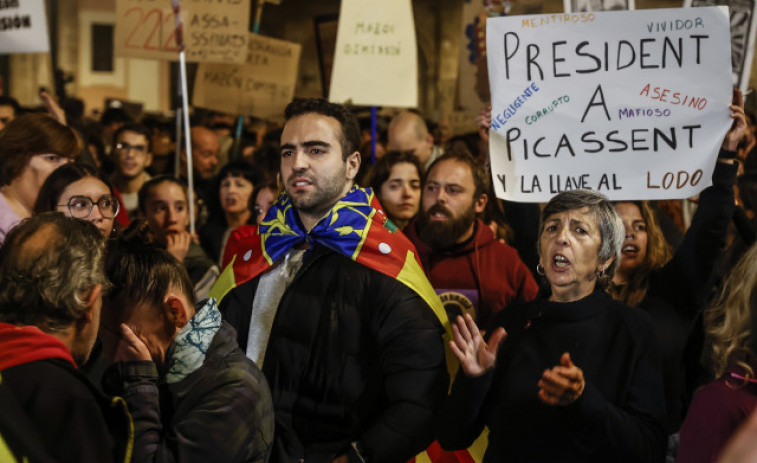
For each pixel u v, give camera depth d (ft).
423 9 42.11
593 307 8.06
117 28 15.98
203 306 6.57
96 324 6.14
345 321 7.97
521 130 9.98
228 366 6.46
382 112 24.22
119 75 40.86
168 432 6.20
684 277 9.41
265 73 19.17
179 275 6.61
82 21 40.68
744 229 10.73
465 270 10.84
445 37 42.09
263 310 8.30
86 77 40.75
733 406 5.57
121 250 6.68
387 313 7.92
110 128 22.16
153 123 22.66
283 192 8.89
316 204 8.23
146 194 13.04
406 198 12.39
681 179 9.71
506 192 10.00
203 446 6.13
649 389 7.78
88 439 5.59
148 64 40.96
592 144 9.89
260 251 8.50
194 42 16.12
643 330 7.99
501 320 8.51
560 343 7.98
